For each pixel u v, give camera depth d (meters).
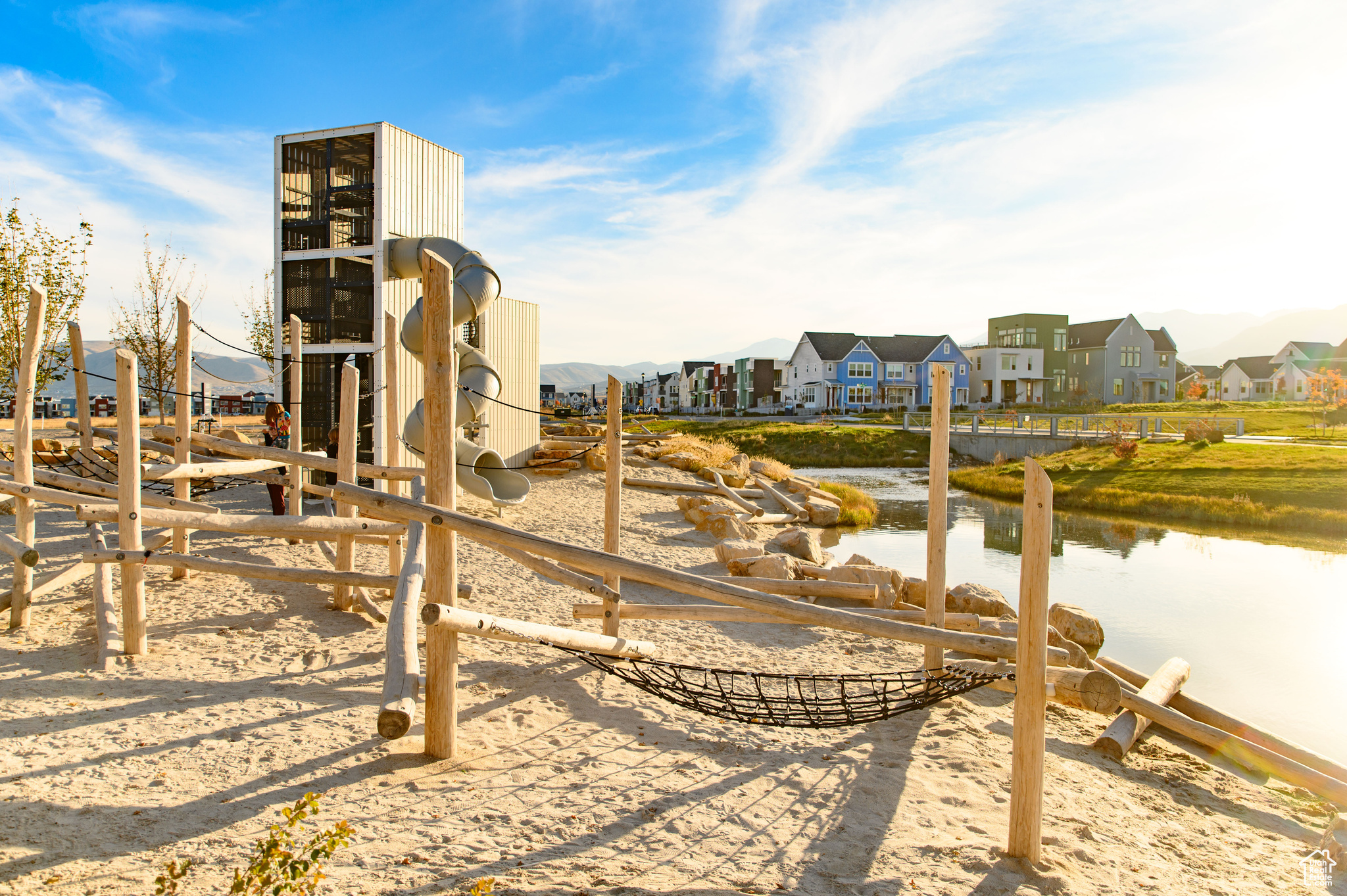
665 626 9.24
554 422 44.50
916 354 68.69
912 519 21.58
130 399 6.87
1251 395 88.00
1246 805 5.63
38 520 13.05
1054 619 9.98
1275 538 18.95
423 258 5.11
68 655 6.89
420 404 13.44
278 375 15.18
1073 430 41.19
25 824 4.08
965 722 6.71
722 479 22.34
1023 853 4.35
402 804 4.61
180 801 4.47
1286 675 9.16
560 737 5.89
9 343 19.75
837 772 5.57
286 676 6.70
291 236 15.59
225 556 10.64
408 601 5.88
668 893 3.83
